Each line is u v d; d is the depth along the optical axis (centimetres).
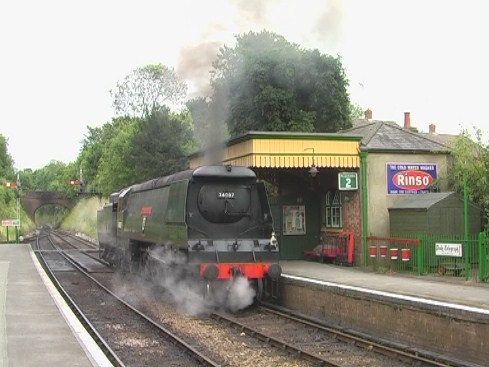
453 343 1002
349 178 1989
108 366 805
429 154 2062
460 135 1966
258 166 1922
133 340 1195
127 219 2338
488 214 1836
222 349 1119
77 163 8906
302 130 2800
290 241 2245
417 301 1088
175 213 1631
